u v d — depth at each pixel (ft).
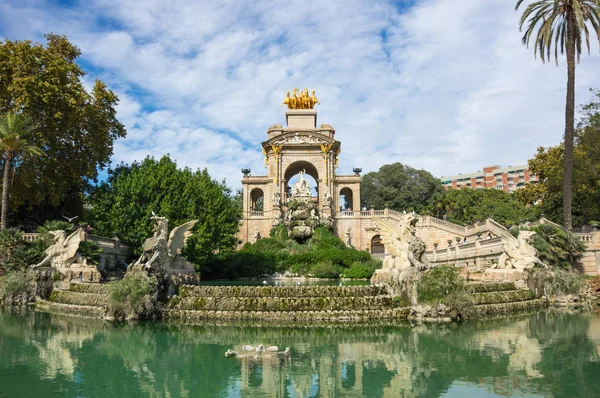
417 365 53.16
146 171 136.77
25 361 55.57
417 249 85.25
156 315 81.00
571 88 117.08
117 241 134.92
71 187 155.63
